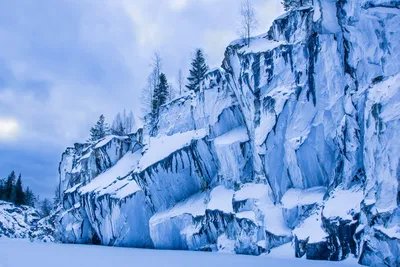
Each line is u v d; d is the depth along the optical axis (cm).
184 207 3972
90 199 5356
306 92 2975
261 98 3284
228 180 3778
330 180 2747
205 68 6294
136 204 4541
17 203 11081
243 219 3128
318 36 2909
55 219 7256
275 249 2709
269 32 3650
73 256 2792
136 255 2900
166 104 5091
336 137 2692
